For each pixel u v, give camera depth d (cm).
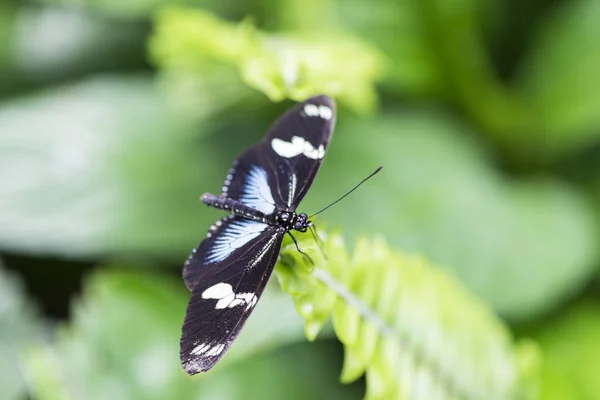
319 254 45
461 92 60
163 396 51
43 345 52
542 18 66
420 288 48
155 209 54
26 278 58
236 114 55
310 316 45
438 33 59
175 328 52
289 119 46
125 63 63
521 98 60
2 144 56
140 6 58
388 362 46
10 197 54
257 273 44
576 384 54
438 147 57
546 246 56
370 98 52
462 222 55
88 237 54
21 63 61
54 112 57
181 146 56
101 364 51
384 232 54
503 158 61
